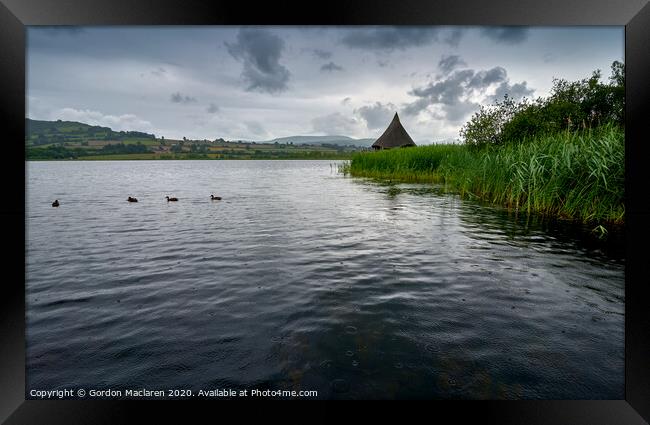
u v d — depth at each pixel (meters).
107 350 3.58
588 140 9.41
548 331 3.83
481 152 14.83
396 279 5.35
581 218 9.16
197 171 43.81
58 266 6.18
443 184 18.83
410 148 25.03
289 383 3.06
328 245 7.37
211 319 4.15
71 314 4.32
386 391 2.96
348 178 25.48
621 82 12.24
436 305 4.46
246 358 3.40
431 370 3.20
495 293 4.80
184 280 5.42
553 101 13.85
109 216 11.40
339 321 4.05
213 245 7.52
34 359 3.45
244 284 5.22
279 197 16.00
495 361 3.33
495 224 9.03
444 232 8.34
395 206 12.22
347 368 3.23
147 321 4.13
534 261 6.11
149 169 49.56
